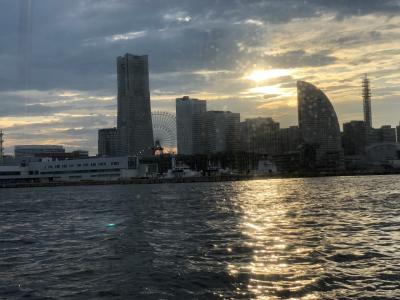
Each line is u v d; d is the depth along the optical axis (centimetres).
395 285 2142
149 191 16325
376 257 2769
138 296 2109
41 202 11844
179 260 2916
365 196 9056
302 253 2953
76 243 3878
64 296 2161
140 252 3278
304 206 6962
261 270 2512
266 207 7081
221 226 4684
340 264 2595
